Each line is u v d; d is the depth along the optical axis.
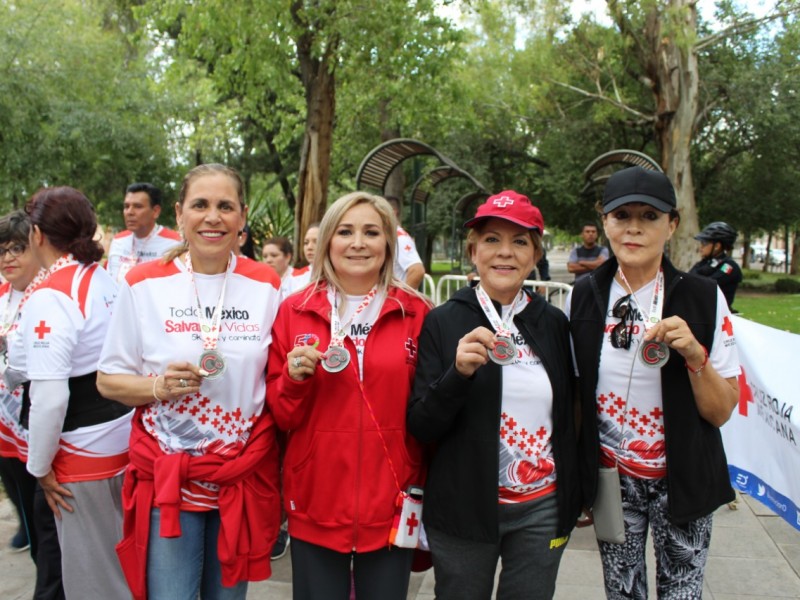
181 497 2.37
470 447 2.35
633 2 15.28
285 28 9.57
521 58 19.02
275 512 2.57
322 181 10.46
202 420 2.40
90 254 2.81
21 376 2.95
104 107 17.59
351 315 2.51
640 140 24.38
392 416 2.43
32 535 3.41
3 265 3.27
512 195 2.42
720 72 20.84
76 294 2.68
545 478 2.39
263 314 2.50
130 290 2.42
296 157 23.84
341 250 2.47
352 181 24.09
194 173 2.46
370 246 2.46
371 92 12.57
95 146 16.92
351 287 2.54
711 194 24.80
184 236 2.51
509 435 2.37
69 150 16.33
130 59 22.45
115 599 2.78
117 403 2.75
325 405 2.40
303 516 2.42
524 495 2.38
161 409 2.40
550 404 2.40
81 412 2.69
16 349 2.92
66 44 16.44
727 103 21.39
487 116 24.06
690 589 2.40
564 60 19.33
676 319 2.19
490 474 2.32
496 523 2.32
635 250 2.34
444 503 2.38
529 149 26.69
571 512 2.41
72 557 2.72
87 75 17.00
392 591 2.44
